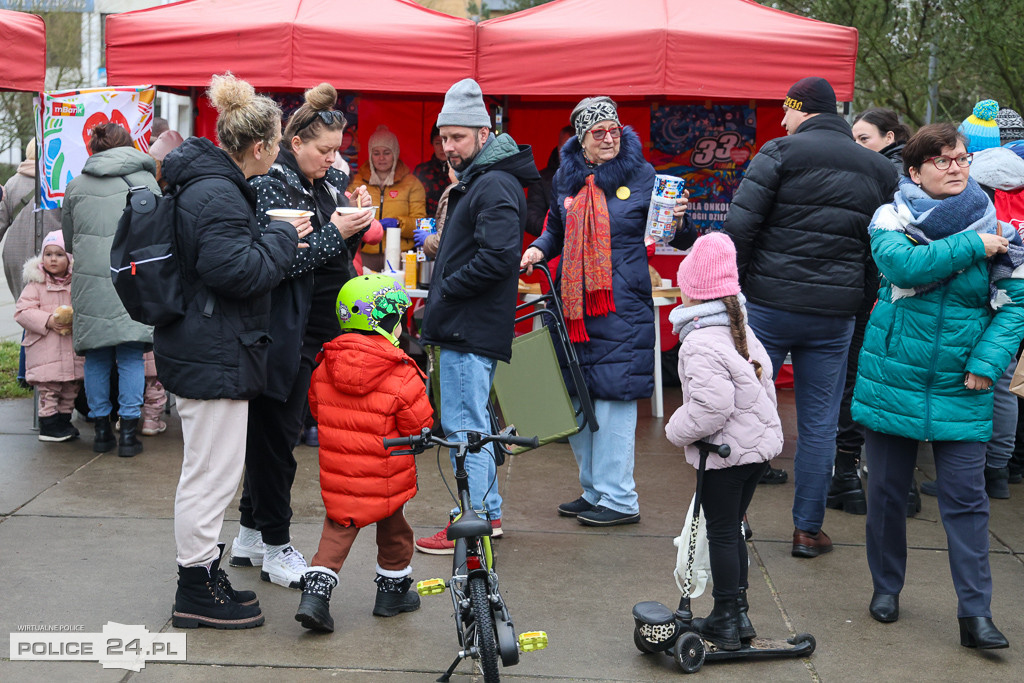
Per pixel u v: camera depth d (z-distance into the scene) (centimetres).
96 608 404
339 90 773
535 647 339
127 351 609
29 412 724
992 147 564
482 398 452
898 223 384
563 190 523
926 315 383
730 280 368
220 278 353
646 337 508
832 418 477
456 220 446
